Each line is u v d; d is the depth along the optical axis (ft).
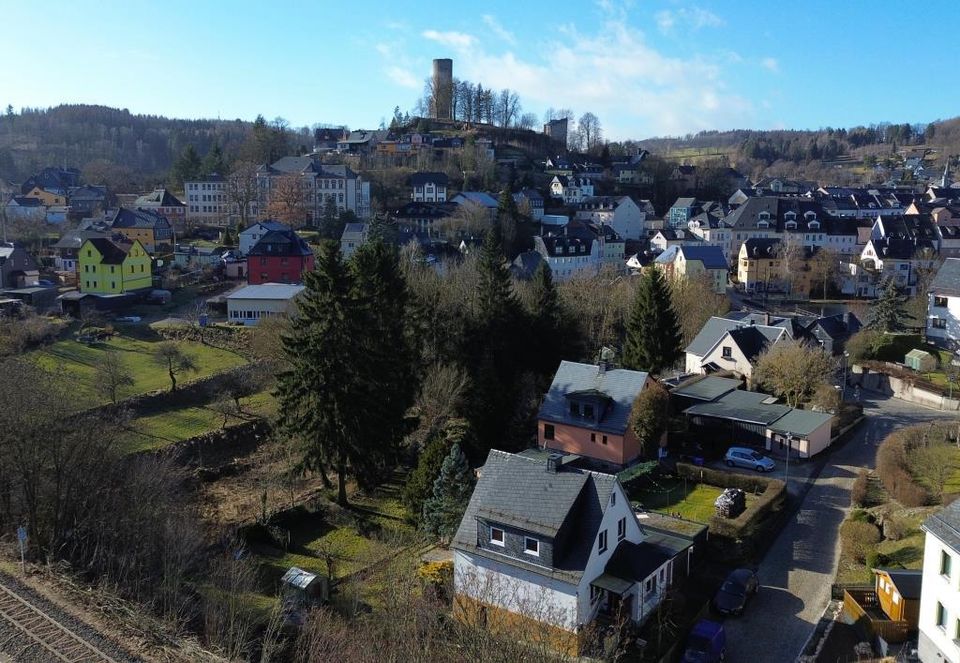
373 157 625.82
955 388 217.15
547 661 77.15
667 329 217.36
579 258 432.25
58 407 128.47
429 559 125.59
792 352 200.95
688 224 524.11
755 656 103.19
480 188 581.53
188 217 504.84
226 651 90.79
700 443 183.42
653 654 100.22
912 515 136.56
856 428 196.85
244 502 162.50
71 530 116.57
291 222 460.14
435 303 217.77
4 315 269.85
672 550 115.55
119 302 298.35
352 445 159.12
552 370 225.76
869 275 396.78
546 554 104.53
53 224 468.34
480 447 184.24
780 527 141.18
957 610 91.45
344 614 109.60
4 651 82.53
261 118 643.86
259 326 253.24
